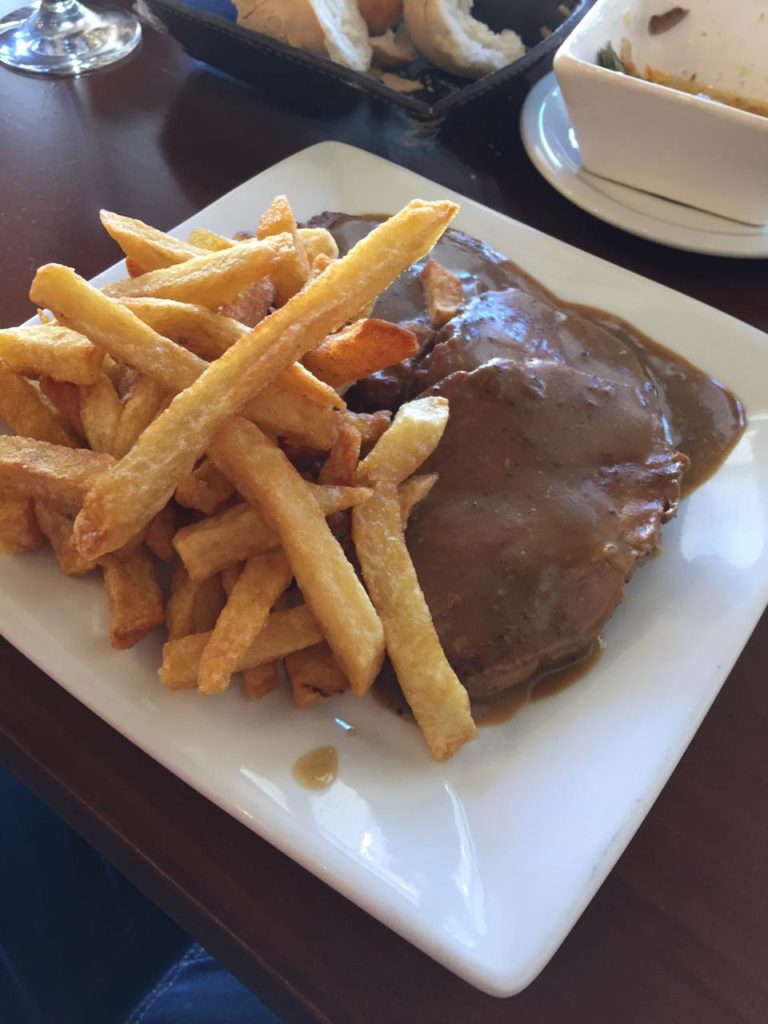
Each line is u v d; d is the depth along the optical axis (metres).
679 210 0.33
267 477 0.20
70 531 0.22
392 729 0.21
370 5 0.37
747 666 0.22
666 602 0.22
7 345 0.22
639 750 0.20
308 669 0.21
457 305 0.28
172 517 0.22
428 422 0.22
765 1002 0.18
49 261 0.33
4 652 0.23
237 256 0.22
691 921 0.19
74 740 0.21
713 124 0.29
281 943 0.18
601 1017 0.17
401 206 0.32
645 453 0.24
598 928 0.18
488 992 0.17
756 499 0.24
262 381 0.20
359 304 0.21
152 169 0.37
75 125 0.39
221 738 0.20
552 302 0.29
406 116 0.33
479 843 0.18
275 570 0.21
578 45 0.33
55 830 0.30
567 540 0.22
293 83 0.36
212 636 0.20
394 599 0.21
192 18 0.36
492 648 0.21
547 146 0.35
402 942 0.18
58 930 0.29
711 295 0.32
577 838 0.18
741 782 0.21
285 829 0.18
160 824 0.20
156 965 0.30
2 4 0.47
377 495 0.22
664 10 0.36
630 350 0.28
